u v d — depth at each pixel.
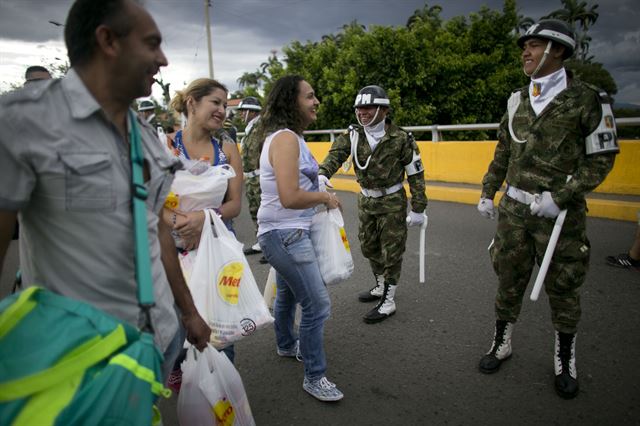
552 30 2.41
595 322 3.40
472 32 16.73
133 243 1.32
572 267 2.58
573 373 2.65
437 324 3.57
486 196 3.02
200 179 2.35
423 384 2.82
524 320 3.52
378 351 3.24
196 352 2.05
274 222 2.47
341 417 2.55
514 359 3.01
